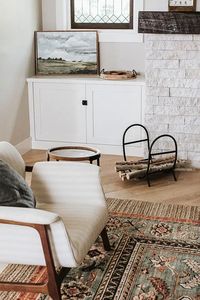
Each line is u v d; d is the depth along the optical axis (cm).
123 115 467
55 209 263
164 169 411
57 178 275
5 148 270
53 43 495
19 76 466
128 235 310
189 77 425
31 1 482
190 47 418
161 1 468
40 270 270
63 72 500
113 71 486
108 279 261
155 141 421
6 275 265
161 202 364
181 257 282
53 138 493
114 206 355
